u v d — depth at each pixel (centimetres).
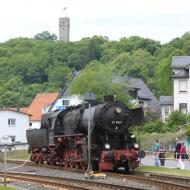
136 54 13950
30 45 16425
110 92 6556
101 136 3192
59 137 3653
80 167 3372
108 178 2758
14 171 3516
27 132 4547
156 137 5625
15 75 14775
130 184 2464
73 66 15488
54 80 14488
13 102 13025
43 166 3891
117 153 3083
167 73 10619
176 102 7681
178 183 2436
